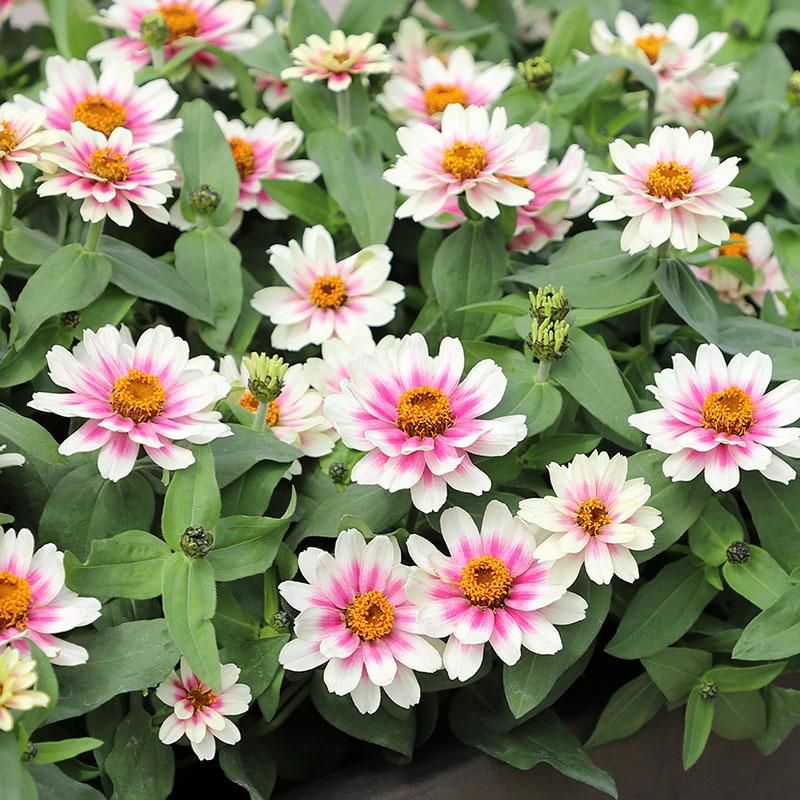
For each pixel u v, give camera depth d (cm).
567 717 94
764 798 98
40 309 94
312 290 98
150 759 89
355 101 103
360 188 102
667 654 92
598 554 88
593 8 118
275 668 89
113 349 89
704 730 93
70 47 111
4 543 86
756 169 111
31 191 100
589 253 97
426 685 90
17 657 83
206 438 88
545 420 91
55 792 86
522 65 106
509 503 91
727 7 118
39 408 87
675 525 90
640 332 101
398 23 116
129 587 88
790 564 91
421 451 88
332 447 94
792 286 103
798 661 94
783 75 114
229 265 99
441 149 97
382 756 92
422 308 100
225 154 101
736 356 91
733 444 89
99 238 97
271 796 94
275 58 106
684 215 92
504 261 98
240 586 92
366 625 88
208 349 100
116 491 90
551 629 88
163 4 108
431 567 88
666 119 112
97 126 98
